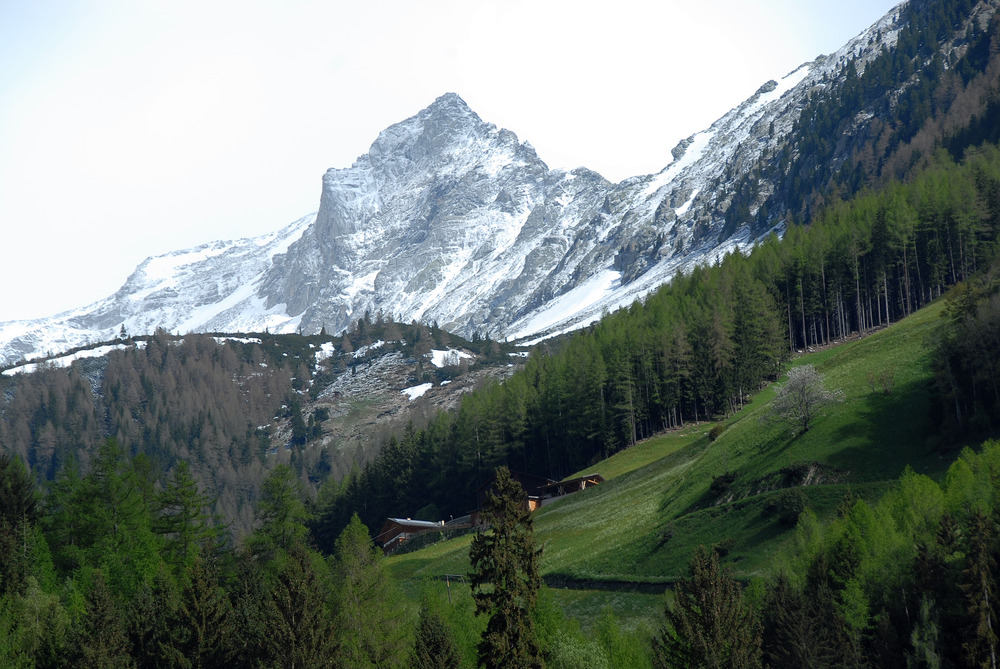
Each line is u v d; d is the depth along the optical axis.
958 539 67.81
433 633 62.25
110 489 89.19
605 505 125.44
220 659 63.41
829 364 134.75
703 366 168.25
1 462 90.00
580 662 60.22
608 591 92.81
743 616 59.22
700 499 107.25
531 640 55.66
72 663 60.50
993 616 61.72
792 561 74.56
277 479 94.38
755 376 168.38
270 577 77.38
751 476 105.06
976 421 94.38
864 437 102.81
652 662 64.31
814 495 93.88
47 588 74.38
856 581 66.50
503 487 59.09
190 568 71.62
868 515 71.75
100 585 65.75
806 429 110.00
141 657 62.78
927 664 60.50
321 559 76.62
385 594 67.81
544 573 103.25
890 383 112.31
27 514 86.25
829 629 63.00
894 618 65.38
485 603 55.69
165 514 91.75
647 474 133.88
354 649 63.66
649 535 102.88
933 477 90.06
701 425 164.62
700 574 59.81
